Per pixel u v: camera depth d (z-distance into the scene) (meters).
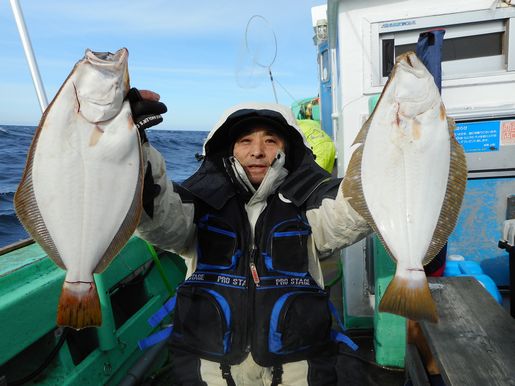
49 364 2.21
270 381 1.86
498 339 1.84
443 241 1.76
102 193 1.56
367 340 3.09
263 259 1.94
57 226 1.54
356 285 3.17
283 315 1.83
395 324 2.68
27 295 1.98
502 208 2.98
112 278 2.54
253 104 2.17
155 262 3.14
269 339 1.82
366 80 3.05
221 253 1.97
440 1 2.90
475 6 2.87
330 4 3.15
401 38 3.00
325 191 2.05
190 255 2.17
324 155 4.24
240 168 2.08
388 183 1.76
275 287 1.88
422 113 1.75
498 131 2.90
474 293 2.26
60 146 1.55
